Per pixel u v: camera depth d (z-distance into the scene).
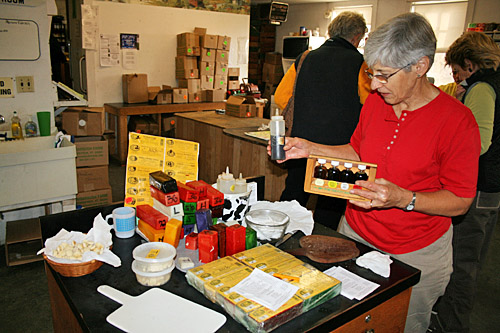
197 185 1.37
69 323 1.13
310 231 1.43
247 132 3.55
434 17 5.91
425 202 1.14
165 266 1.06
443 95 1.25
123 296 0.99
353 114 2.30
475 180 1.19
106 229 1.25
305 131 2.38
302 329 0.89
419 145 1.25
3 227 2.94
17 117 2.84
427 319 1.44
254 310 0.88
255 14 8.25
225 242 1.19
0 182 2.46
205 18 6.34
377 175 1.36
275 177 3.30
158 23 5.82
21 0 2.72
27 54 2.83
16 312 2.20
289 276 1.03
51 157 2.60
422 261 1.33
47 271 1.30
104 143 3.48
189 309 0.94
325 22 7.53
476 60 1.74
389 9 6.43
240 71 7.07
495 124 1.74
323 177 1.19
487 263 2.96
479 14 5.33
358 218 1.47
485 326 2.24
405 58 1.10
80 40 5.61
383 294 1.06
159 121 5.57
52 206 2.96
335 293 1.01
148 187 1.47
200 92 6.08
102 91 5.52
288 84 2.54
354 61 2.24
